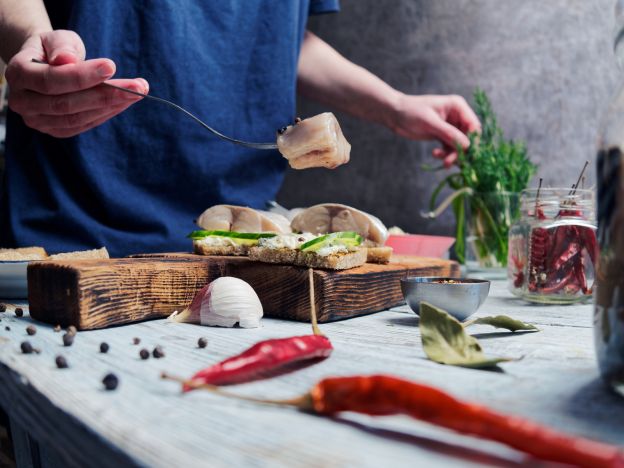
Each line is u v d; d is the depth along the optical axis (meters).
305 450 0.54
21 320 1.17
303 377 0.78
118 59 1.99
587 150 2.57
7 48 1.60
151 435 0.58
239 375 0.75
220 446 0.55
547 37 2.57
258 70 2.21
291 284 1.21
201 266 1.25
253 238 1.40
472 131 2.38
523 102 2.64
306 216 1.58
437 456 0.53
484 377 0.78
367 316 1.28
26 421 0.76
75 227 1.93
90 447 0.59
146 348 0.94
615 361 0.66
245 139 2.22
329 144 1.27
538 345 0.98
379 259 1.49
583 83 2.54
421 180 2.86
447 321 0.87
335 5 2.50
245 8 2.16
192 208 2.14
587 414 0.64
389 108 2.44
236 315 1.12
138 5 1.97
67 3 1.96
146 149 2.03
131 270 1.14
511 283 1.54
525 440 0.50
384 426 0.60
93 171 1.94
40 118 1.43
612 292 0.66
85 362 0.85
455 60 2.75
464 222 2.15
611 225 0.66
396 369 0.82
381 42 2.92
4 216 1.99
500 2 2.62
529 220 1.48
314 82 2.54
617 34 0.73
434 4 2.76
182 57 2.02
